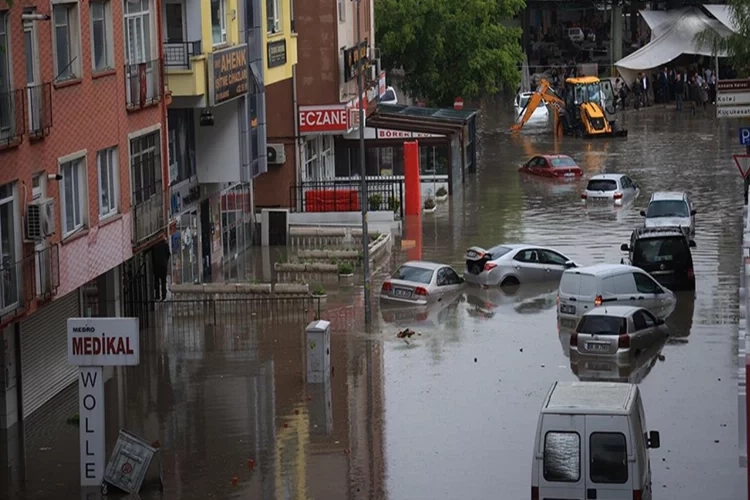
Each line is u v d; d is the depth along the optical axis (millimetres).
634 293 56406
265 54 70500
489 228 77125
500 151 110375
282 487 36375
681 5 145500
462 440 40250
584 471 31594
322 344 46812
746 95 47562
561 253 66000
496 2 121062
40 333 44531
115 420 42969
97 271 45781
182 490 36344
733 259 66812
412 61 116625
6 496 36094
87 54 44969
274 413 43344
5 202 39688
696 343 51562
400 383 46750
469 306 59500
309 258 69438
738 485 35812
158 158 52375
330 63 81250
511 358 50125
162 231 52344
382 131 90625
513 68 119375
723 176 93062
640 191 88250
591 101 116750
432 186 88938
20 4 40219
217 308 59062
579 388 33625
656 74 137125
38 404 44469
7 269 39031
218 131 65438
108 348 35938
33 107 40719
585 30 158375
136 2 50625
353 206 80625
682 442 39562
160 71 52250
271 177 80438
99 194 46375
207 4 59875
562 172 95125
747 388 27188
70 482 37062
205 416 43188
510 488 35938
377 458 38656
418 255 70312
